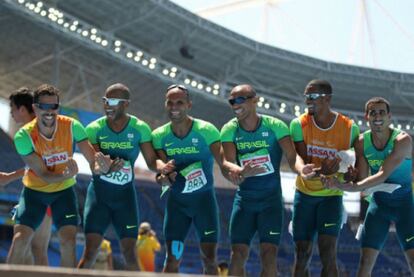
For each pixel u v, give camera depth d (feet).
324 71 146.20
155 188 151.84
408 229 34.04
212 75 147.33
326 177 31.42
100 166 31.01
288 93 153.28
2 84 144.05
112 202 34.37
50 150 32.48
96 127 34.47
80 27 131.44
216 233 34.35
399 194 33.94
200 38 138.10
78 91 143.43
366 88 150.41
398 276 144.46
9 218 120.16
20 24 125.49
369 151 33.53
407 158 33.73
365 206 37.42
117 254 126.52
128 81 140.15
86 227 34.30
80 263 33.68
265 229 33.68
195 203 34.06
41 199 33.53
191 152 33.91
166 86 140.05
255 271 136.56
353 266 140.46
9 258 32.40
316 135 33.81
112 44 133.80
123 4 129.18
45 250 37.17
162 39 139.13
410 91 150.20
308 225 34.45
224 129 34.04
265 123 33.55
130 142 34.09
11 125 139.85
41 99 31.50
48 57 134.92
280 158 34.14
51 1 125.49
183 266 134.21
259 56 142.61
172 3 131.03
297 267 34.19
